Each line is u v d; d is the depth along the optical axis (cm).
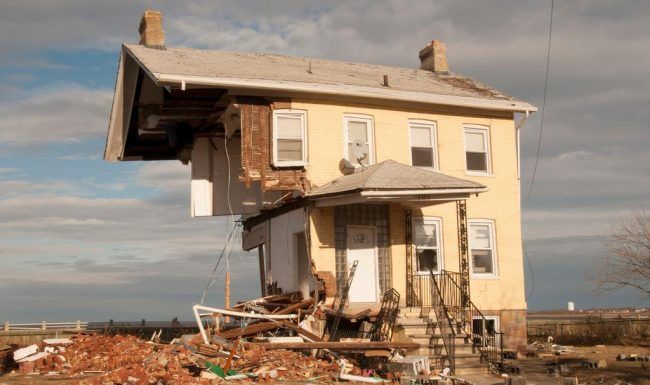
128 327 3222
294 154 2177
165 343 1962
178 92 2214
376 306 2073
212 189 2458
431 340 1880
